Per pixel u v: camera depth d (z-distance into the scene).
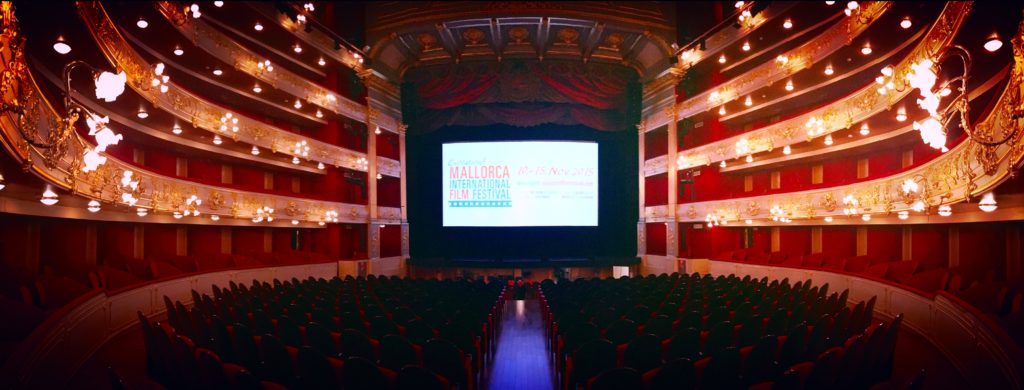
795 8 17.69
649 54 24.77
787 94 20.58
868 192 14.29
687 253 23.16
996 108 7.48
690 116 23.22
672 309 10.21
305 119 22.83
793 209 17.77
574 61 25.19
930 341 10.30
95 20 9.87
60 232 13.98
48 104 7.27
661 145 25.92
